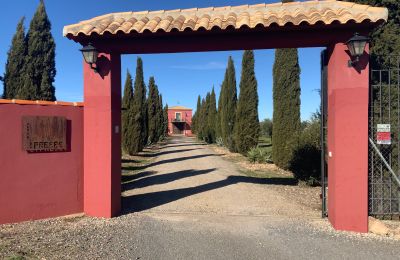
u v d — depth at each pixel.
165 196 8.81
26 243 4.93
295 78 14.55
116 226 5.96
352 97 5.77
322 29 5.88
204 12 6.84
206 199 8.43
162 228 5.90
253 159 16.47
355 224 5.79
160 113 42.97
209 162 17.36
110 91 6.52
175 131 79.44
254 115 20.39
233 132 23.95
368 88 5.78
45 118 6.29
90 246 4.88
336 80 5.85
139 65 26.38
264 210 7.32
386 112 6.23
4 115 5.96
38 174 6.28
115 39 6.46
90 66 6.39
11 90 12.95
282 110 14.57
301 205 7.81
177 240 5.26
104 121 6.55
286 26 5.79
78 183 6.69
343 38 5.84
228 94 27.38
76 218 6.42
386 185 6.15
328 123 6.35
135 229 5.81
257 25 5.80
